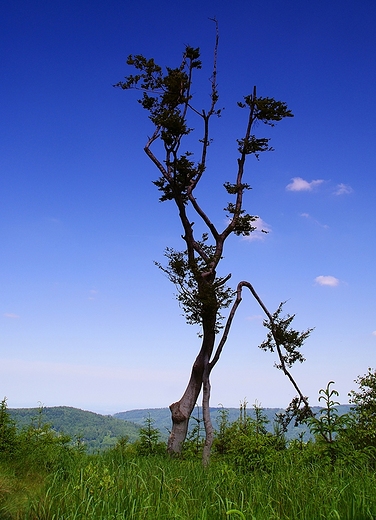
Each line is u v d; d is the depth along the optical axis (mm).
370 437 10852
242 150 17797
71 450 13695
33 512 6602
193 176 17078
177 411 16844
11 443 13203
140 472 7918
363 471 8328
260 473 9539
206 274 16641
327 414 10742
